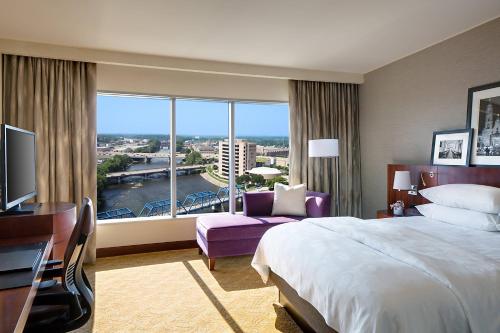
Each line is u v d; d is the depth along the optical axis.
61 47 3.72
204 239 3.82
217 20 3.11
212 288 3.17
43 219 2.37
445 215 3.06
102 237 4.13
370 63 4.59
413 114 4.18
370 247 2.18
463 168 3.29
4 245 1.73
